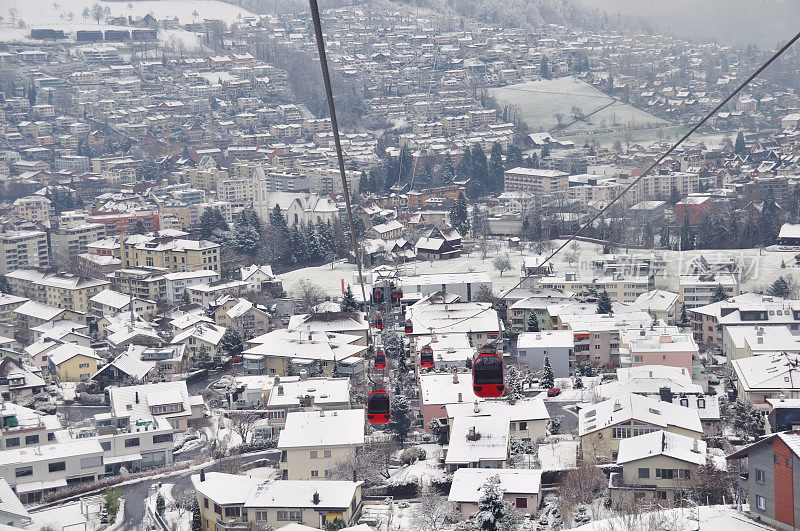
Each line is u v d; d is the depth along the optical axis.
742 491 145.62
